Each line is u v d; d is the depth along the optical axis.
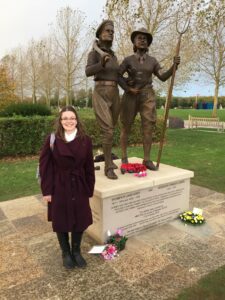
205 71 24.12
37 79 32.22
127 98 4.41
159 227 4.33
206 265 3.33
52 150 3.00
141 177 4.22
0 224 4.53
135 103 4.43
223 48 22.69
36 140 9.92
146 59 4.32
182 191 4.57
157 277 3.12
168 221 4.48
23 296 2.88
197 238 3.96
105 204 3.74
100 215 3.78
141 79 4.29
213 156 9.55
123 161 4.86
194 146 11.80
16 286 3.03
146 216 4.18
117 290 2.93
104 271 3.25
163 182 4.23
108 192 3.68
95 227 3.92
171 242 3.87
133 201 4.00
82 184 3.10
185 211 4.70
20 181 6.91
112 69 3.98
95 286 3.00
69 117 3.01
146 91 4.38
